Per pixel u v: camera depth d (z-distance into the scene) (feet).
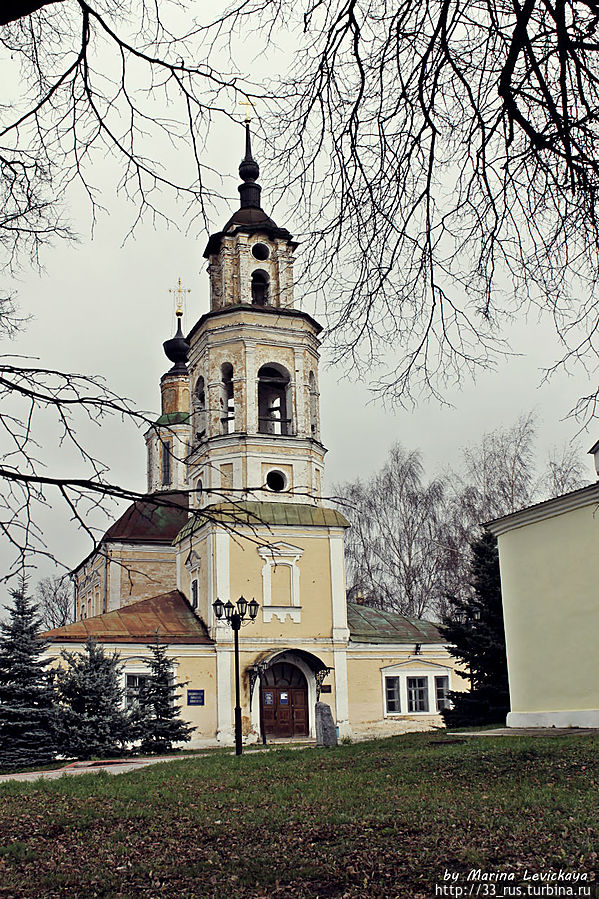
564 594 62.80
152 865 32.32
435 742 62.39
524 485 135.03
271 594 116.88
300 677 116.88
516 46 20.01
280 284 120.98
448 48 20.89
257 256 123.75
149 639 112.47
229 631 113.60
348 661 120.88
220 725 110.22
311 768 56.03
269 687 114.93
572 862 26.32
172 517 152.46
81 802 47.32
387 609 155.02
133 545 147.64
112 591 143.74
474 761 48.24
